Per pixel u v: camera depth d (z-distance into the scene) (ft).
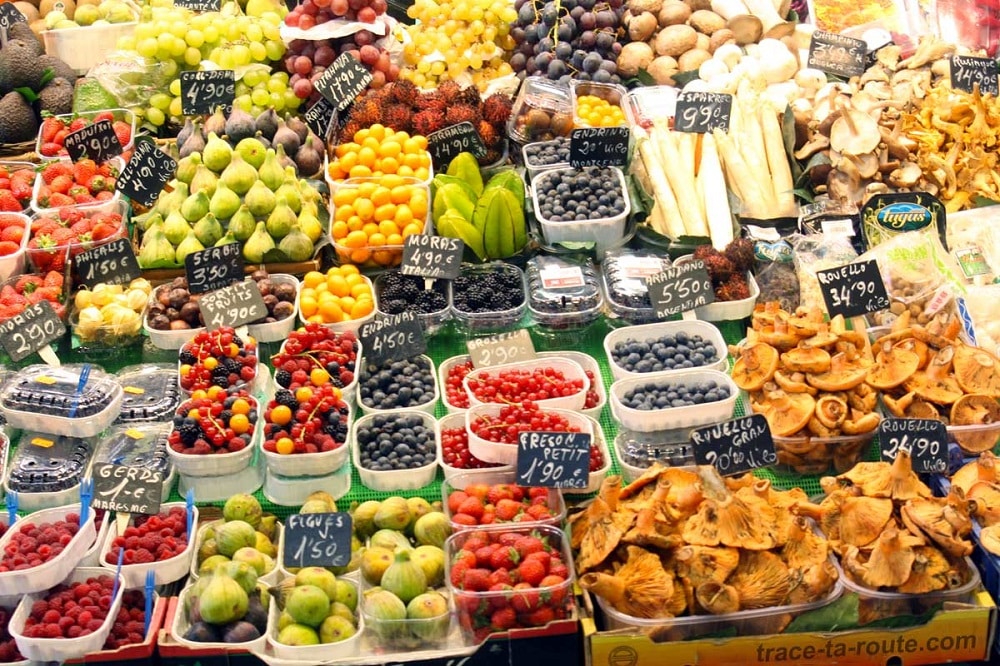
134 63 7.18
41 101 7.16
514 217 6.37
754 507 5.10
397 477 5.45
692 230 6.56
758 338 5.74
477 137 6.84
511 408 5.49
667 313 6.06
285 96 7.16
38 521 5.25
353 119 6.88
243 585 4.96
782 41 7.73
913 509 5.13
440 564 5.15
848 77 7.49
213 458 5.33
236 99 7.07
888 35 7.72
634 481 5.25
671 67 7.54
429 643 4.96
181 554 5.13
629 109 7.22
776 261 6.31
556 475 5.22
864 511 5.14
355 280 6.22
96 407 5.59
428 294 6.18
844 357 5.63
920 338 5.77
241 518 5.28
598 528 5.04
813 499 5.41
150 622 4.95
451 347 6.19
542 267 6.32
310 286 6.19
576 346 6.20
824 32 7.47
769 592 4.93
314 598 4.91
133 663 4.88
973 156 6.84
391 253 6.35
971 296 6.10
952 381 5.70
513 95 7.34
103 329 6.00
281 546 5.26
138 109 7.23
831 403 5.49
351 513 5.38
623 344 6.02
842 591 5.00
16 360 5.87
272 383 5.92
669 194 6.64
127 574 5.08
